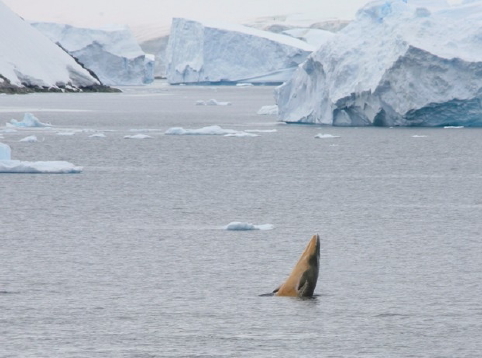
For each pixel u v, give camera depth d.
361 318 48.25
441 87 175.38
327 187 108.31
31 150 158.25
